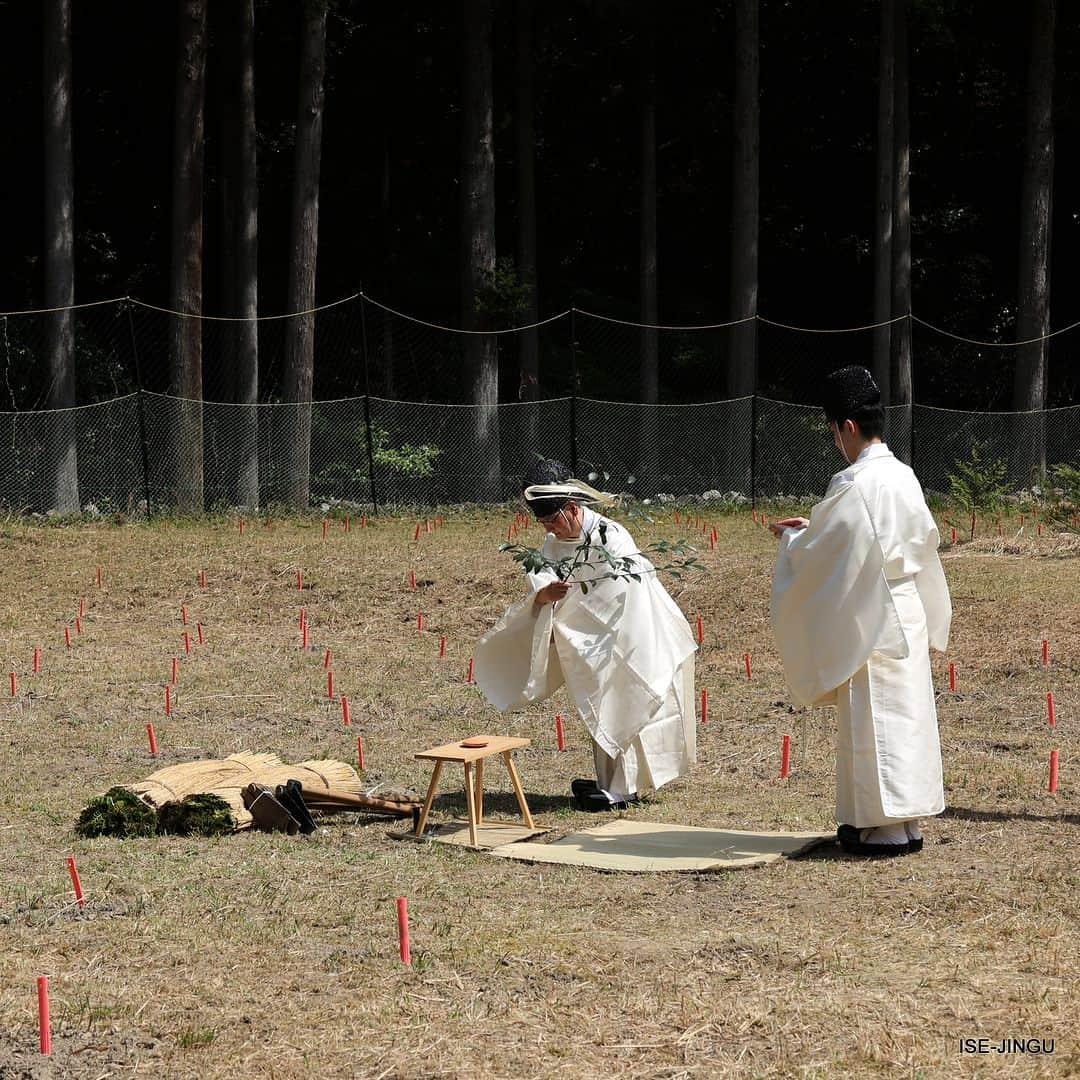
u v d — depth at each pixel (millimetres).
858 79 40438
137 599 21094
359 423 34719
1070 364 42844
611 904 8094
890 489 8680
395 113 40250
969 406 42719
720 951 7164
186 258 29734
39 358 34750
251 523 27469
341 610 20250
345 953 7312
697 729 13453
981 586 18344
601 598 10375
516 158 38469
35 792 11320
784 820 10102
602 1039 6160
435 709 14602
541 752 12766
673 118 40062
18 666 17078
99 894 8438
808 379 43969
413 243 41969
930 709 8852
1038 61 35500
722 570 20391
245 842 9703
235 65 31875
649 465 35000
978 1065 5773
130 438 31734
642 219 36719
